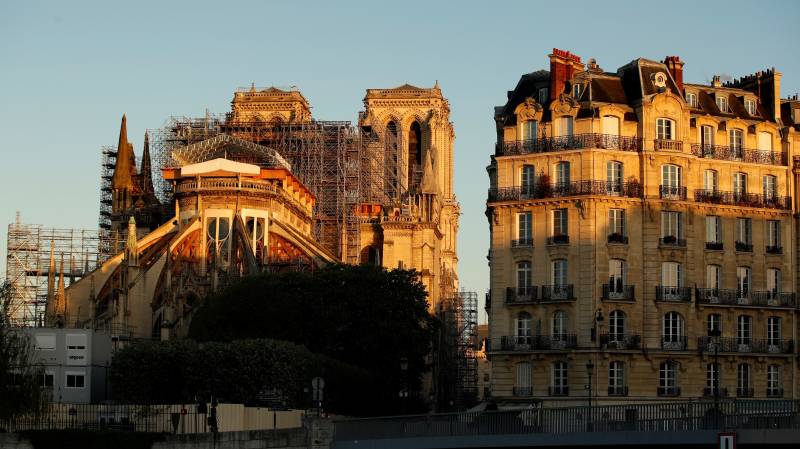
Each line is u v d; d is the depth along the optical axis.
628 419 85.69
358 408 148.62
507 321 131.75
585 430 86.56
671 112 132.50
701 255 132.38
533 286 130.88
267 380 134.25
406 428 95.12
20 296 196.25
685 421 82.44
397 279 168.38
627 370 127.62
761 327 133.62
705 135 135.25
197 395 135.62
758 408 84.88
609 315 127.94
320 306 163.50
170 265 191.50
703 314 131.25
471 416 92.00
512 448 89.31
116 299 187.75
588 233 128.62
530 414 89.31
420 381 176.62
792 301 135.50
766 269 135.25
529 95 139.12
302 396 134.88
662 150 131.25
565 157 131.12
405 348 164.12
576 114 131.62
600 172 130.00
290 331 161.50
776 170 137.25
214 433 102.62
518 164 133.75
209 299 168.38
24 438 102.38
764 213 135.62
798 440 74.94
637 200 130.25
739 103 139.38
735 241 134.38
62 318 186.12
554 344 128.62
